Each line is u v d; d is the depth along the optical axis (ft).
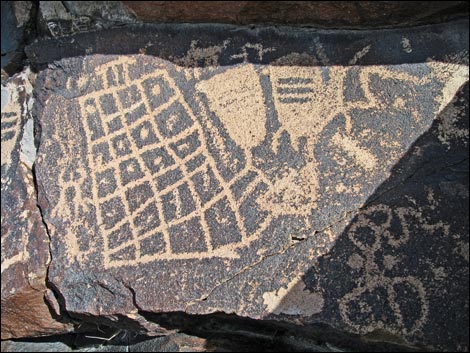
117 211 3.65
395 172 3.52
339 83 3.68
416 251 3.41
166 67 3.82
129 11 3.82
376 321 3.35
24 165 3.86
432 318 3.33
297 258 3.45
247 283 3.45
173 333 3.89
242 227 3.52
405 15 3.64
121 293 3.54
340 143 3.59
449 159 3.52
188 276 3.50
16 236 3.72
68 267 3.61
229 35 3.82
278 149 3.60
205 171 3.63
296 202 3.51
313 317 3.38
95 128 3.79
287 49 3.76
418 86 3.64
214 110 3.71
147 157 3.70
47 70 3.94
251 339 3.92
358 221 3.47
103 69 3.87
